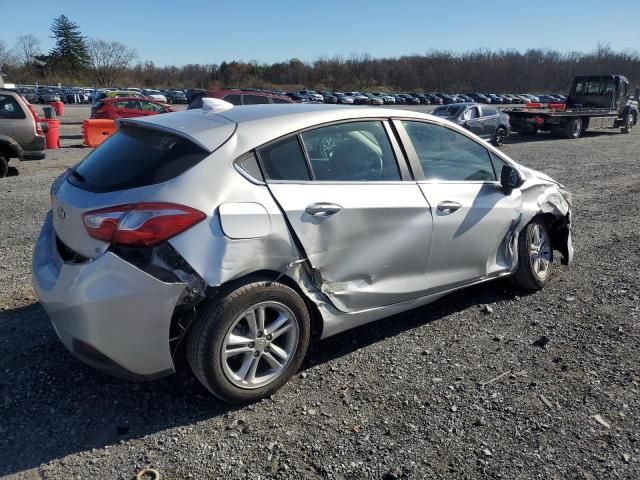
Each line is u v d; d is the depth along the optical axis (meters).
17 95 10.91
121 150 3.20
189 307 2.79
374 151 3.58
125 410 3.00
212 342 2.84
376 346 3.79
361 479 2.52
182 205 2.76
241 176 2.97
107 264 2.70
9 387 3.17
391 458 2.66
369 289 3.48
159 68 104.50
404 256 3.62
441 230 3.79
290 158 3.19
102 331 2.74
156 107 21.16
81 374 3.33
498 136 20.33
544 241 4.80
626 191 9.91
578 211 8.17
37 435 2.78
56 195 3.19
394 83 104.62
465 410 3.05
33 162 13.10
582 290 4.84
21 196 8.73
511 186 4.22
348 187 3.36
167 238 2.71
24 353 3.55
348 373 3.43
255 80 102.69
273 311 3.11
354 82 102.31
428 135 3.93
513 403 3.12
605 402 3.13
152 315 2.72
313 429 2.87
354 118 3.54
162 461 2.62
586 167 13.21
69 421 2.90
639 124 32.19
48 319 4.04
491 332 4.02
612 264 5.57
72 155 14.66
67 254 3.00
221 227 2.81
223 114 3.37
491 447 2.74
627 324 4.16
